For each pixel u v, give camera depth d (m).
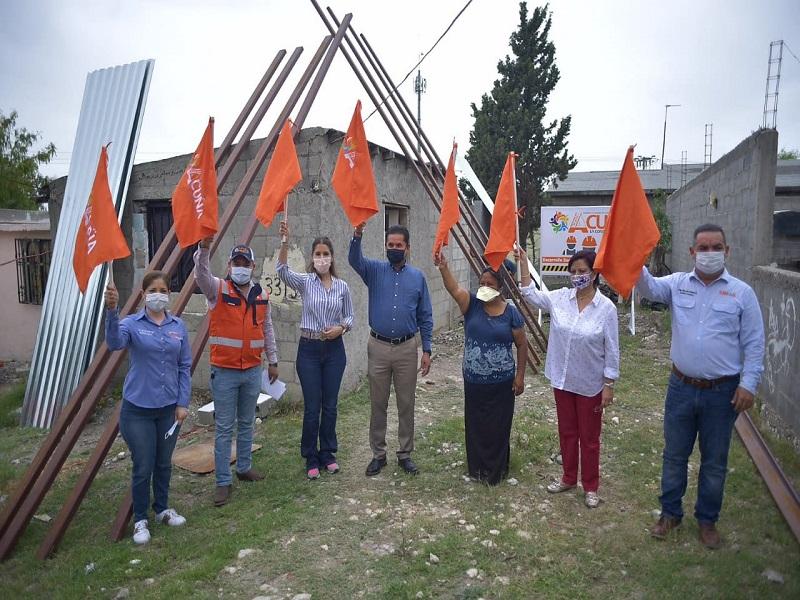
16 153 20.86
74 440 4.32
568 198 23.98
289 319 6.96
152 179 7.82
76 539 4.08
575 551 3.62
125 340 3.84
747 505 4.23
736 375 3.48
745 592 3.19
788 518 3.91
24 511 4.07
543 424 6.06
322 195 6.88
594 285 4.17
